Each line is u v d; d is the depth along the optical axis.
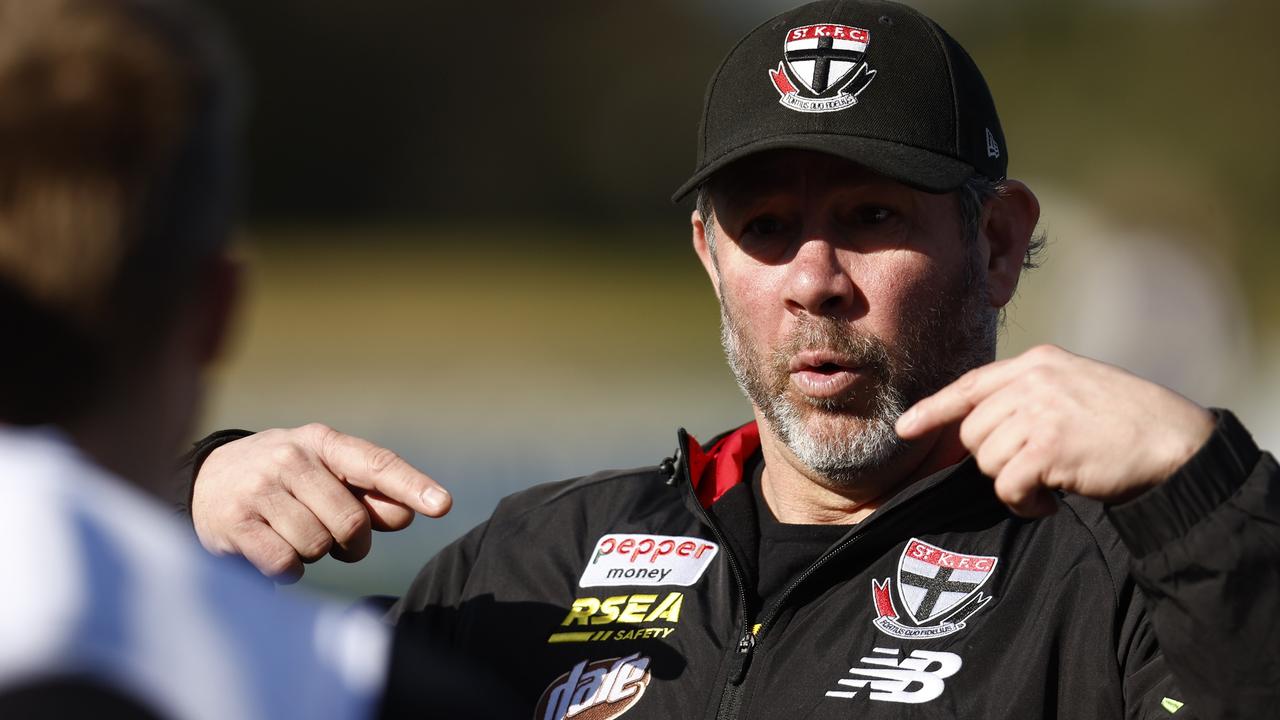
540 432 24.16
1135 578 5.25
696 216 7.91
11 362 3.42
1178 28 87.00
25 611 3.05
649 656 6.82
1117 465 5.12
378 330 49.94
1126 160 64.94
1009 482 5.24
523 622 7.19
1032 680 6.03
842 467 6.82
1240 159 78.75
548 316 56.44
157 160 3.57
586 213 107.75
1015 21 92.31
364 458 6.59
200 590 3.37
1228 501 5.05
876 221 6.73
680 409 27.72
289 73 105.25
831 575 6.68
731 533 7.07
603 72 114.44
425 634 7.46
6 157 3.43
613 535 7.44
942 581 6.46
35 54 3.48
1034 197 7.31
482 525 7.92
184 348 3.81
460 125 109.12
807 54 6.79
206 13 4.06
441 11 110.38
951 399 5.41
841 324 6.69
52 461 3.38
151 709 3.07
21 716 2.93
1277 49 83.44
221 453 6.92
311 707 3.40
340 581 16.16
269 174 103.75
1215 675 5.07
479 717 3.68
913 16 6.95
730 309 7.08
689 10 119.31
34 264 3.43
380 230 97.31
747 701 6.46
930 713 6.07
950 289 6.86
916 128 6.62
